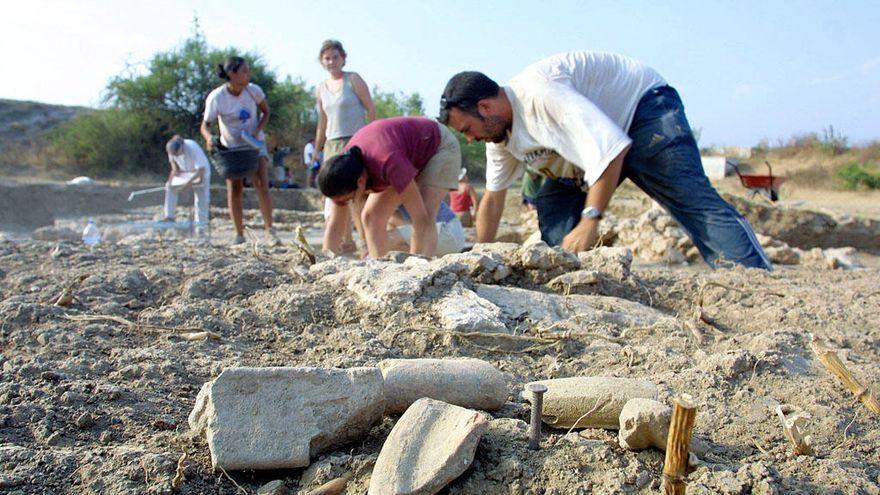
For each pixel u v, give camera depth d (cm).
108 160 2622
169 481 174
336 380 194
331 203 554
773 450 196
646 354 264
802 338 283
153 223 1007
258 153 766
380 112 3256
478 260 355
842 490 175
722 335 297
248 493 178
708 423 210
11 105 3047
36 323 283
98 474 174
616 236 966
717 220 498
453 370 211
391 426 206
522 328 293
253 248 444
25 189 1684
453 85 477
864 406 226
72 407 207
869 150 3388
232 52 2714
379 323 291
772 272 454
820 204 2050
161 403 216
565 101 459
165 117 2633
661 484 171
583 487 170
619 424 193
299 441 184
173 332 281
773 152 3744
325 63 674
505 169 550
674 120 495
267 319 298
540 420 185
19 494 166
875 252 1253
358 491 175
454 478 171
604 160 441
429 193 483
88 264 385
